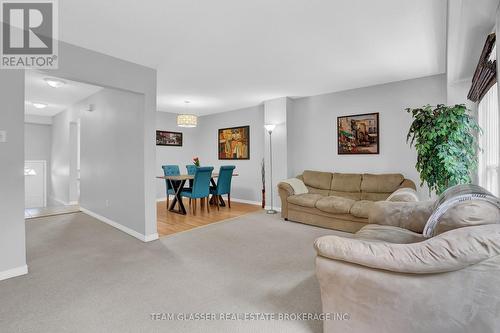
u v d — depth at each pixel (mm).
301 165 5422
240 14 2279
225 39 2750
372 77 4074
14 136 2365
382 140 4414
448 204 1642
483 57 2211
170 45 2869
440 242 1222
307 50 3055
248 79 4152
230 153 6848
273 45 2914
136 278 2344
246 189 6547
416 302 1261
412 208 2357
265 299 1994
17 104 2383
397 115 4266
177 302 1951
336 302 1461
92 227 4094
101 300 1977
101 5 2115
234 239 3488
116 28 2480
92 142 4805
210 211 5383
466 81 3363
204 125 7512
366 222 3645
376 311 1353
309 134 5297
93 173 4785
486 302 1153
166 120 7000
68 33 2555
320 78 4113
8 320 1729
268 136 5648
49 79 3975
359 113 4648
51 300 1974
